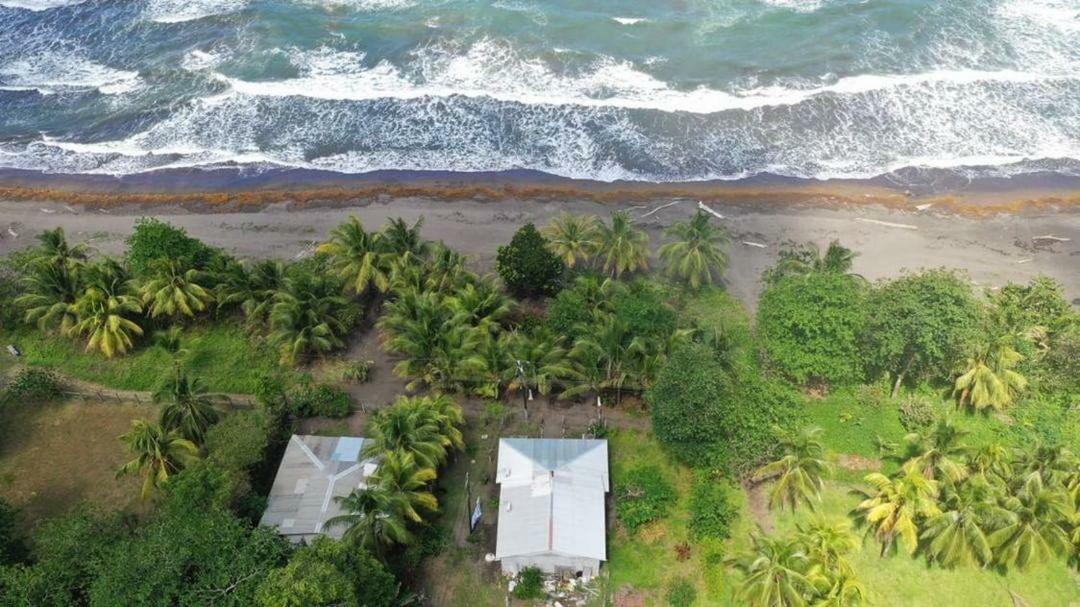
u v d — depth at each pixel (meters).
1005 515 42.88
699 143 79.94
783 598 39.72
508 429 54.25
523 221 71.75
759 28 92.44
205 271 60.91
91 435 54.84
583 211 72.69
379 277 60.09
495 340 55.97
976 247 68.56
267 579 38.03
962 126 81.31
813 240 69.19
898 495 44.12
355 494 43.47
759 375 52.81
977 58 88.56
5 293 61.75
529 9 95.06
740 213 72.25
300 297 57.56
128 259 63.44
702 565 46.31
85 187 77.00
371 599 39.50
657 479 50.72
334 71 88.69
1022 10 94.94
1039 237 69.62
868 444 53.09
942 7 94.88
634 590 45.44
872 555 46.84
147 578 38.44
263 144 81.19
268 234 70.75
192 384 50.97
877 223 71.12
